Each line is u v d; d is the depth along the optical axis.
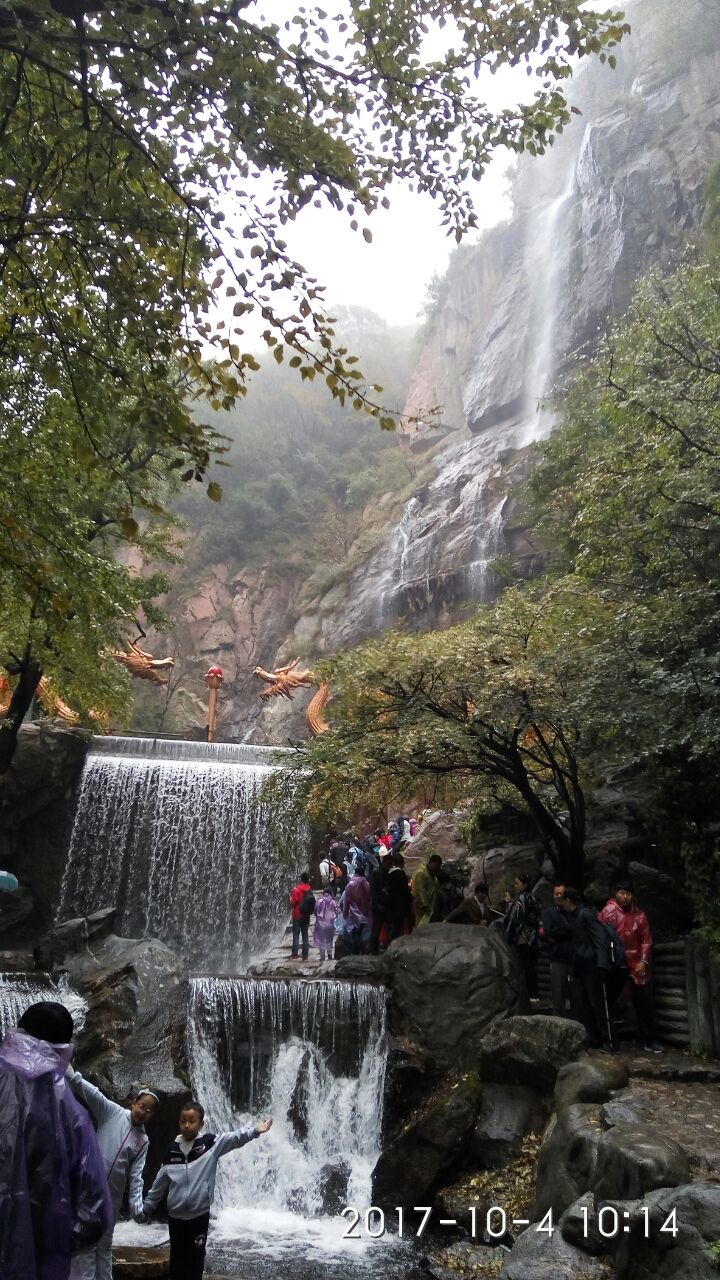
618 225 46.00
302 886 18.16
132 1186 5.11
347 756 13.45
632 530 13.35
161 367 6.55
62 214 6.70
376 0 7.00
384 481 64.56
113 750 26.17
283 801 15.01
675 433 12.63
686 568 13.61
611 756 12.74
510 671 12.34
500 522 41.03
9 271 7.45
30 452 10.24
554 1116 8.91
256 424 70.69
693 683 11.12
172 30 6.02
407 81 7.27
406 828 24.41
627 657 12.02
